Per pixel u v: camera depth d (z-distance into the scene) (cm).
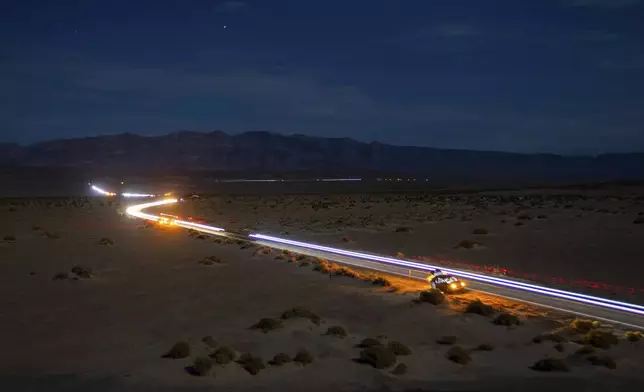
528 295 3123
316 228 7281
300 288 3294
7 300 2962
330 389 1666
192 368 1847
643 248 4750
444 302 2920
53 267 4062
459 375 1814
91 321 2517
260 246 5391
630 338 2236
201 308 2783
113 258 4538
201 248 5212
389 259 4528
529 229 6341
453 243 5484
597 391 1662
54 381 1723
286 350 2083
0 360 1953
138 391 1638
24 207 11356
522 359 1998
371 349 1959
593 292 3250
